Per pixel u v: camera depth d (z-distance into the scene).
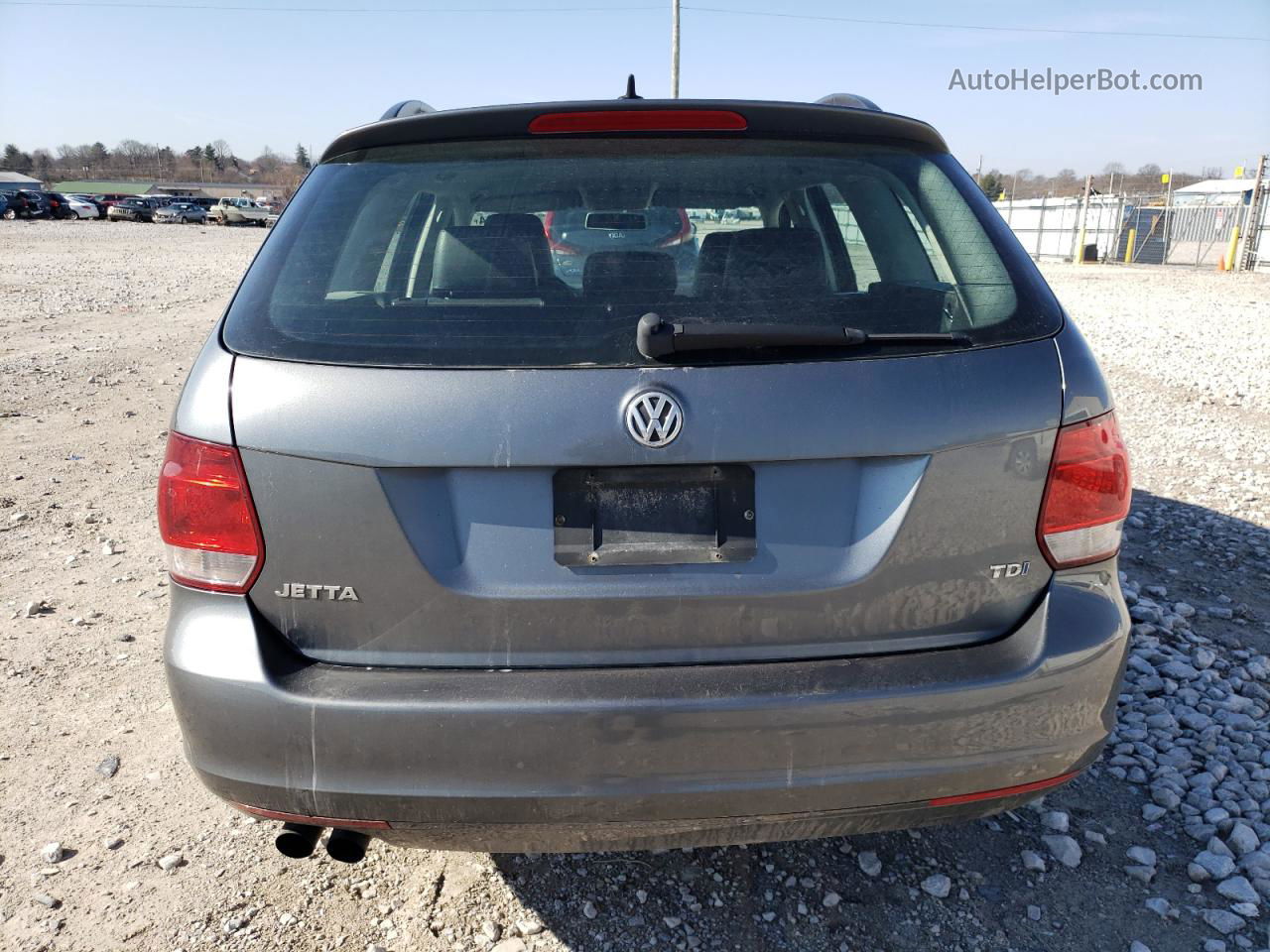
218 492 1.91
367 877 2.55
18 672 3.61
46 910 2.42
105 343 11.52
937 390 1.89
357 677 1.90
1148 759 3.06
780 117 2.19
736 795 1.87
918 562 1.92
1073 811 2.82
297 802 1.92
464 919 2.40
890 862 2.60
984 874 2.55
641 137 2.16
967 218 2.19
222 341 1.99
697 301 1.95
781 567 1.91
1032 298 2.05
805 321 1.94
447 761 1.85
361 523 1.88
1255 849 2.61
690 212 2.07
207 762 1.96
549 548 1.88
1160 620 4.02
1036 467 1.95
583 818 1.89
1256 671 3.61
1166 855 2.63
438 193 2.14
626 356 1.87
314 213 2.17
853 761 1.89
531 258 1.98
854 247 2.28
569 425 1.82
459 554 1.89
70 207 53.59
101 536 5.07
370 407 1.85
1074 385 1.98
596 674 1.89
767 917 2.40
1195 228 34.22
